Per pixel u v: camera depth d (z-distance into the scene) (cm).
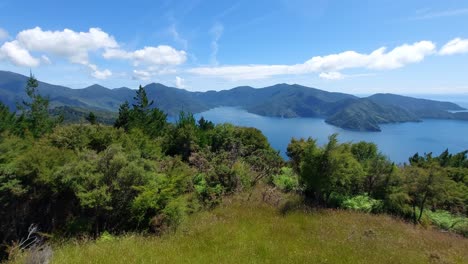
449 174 2052
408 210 1441
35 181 998
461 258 830
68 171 989
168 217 946
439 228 1382
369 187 1570
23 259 645
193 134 2312
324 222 1066
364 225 1087
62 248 752
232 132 2666
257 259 682
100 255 659
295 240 846
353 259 717
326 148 1391
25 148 1263
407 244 916
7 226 964
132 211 938
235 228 927
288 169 1967
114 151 1045
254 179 1689
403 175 1506
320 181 1375
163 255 684
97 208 925
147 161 1123
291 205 1259
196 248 750
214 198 1261
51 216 1002
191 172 1483
